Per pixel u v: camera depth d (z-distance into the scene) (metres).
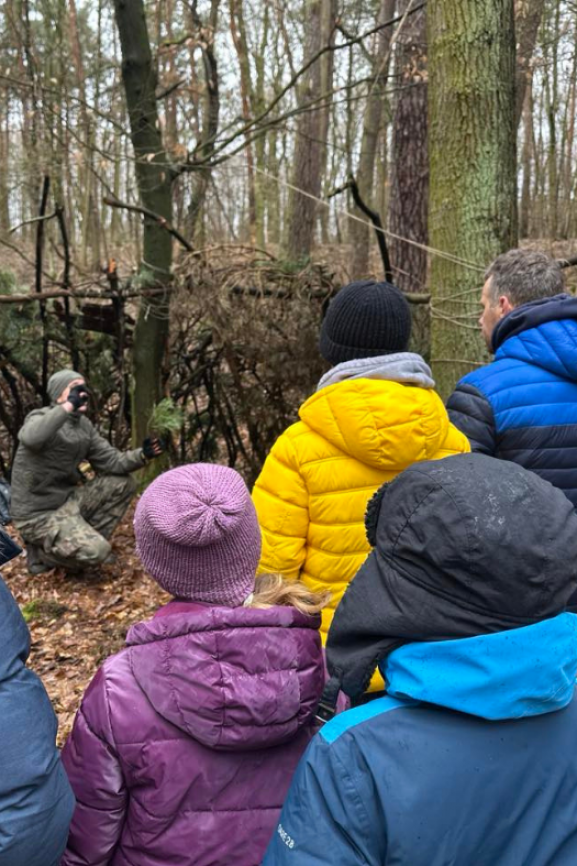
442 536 0.88
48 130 6.62
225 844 1.14
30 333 5.22
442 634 0.90
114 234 14.30
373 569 0.98
